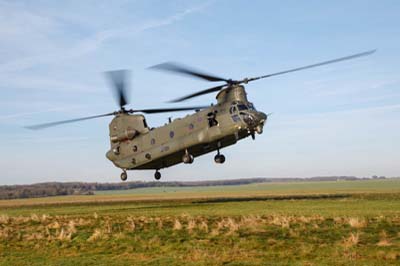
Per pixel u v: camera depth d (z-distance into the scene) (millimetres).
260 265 14219
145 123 38000
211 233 20109
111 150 39750
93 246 19203
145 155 37250
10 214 37844
